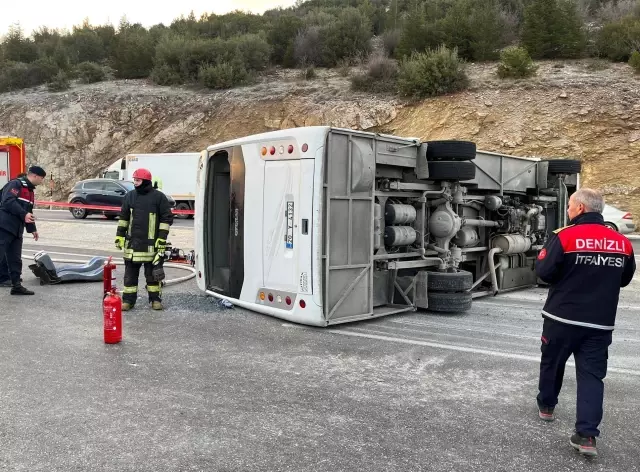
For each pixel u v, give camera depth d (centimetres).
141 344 600
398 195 764
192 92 3606
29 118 3750
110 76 4203
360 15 3784
